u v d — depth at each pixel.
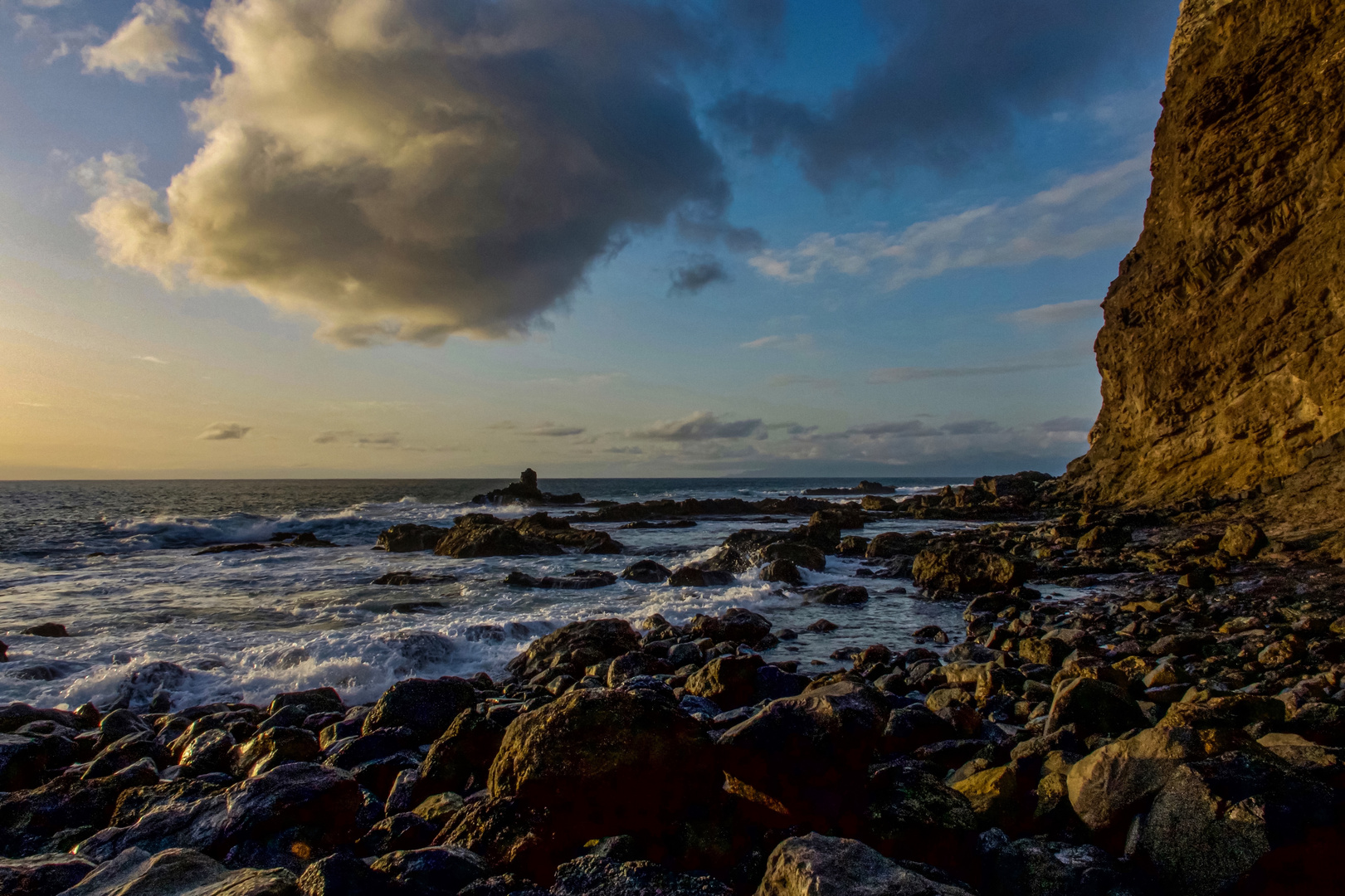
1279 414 23.42
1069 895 3.51
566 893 3.52
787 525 45.00
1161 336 30.38
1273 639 9.76
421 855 3.65
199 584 20.33
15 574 22.30
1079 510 35.50
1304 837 3.28
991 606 15.23
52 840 4.76
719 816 4.19
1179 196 28.66
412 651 11.59
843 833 4.04
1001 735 5.95
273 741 6.27
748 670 7.47
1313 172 22.73
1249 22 24.53
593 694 4.41
